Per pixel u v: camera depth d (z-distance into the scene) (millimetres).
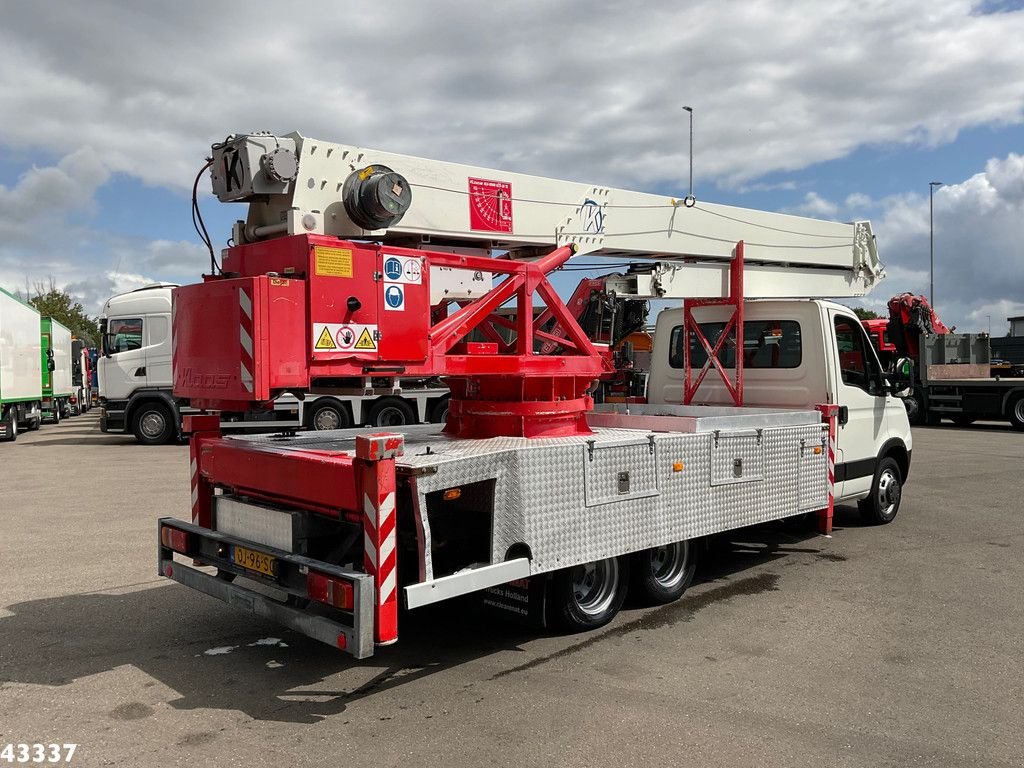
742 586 5945
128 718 3666
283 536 4207
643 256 6547
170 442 16641
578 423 5324
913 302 19828
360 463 3736
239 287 3854
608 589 5023
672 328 8180
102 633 4863
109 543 7227
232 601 4293
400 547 3994
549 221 5574
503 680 4129
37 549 7000
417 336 4410
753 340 7488
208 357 4086
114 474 11820
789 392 7191
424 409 16172
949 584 5988
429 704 3822
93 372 38250
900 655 4496
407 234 4836
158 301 16078
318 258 3969
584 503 4555
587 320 8555
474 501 4203
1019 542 7395
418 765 3223
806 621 5113
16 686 4043
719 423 5617
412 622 5086
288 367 3875
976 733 3520
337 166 4441
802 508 6316
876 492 7930
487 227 5184
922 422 21688
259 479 4469
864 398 7508
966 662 4391
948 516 8625
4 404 17875
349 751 3344
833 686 4043
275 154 4113
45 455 14625
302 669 4281
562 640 4750
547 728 3557
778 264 7715
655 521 5008
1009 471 12156
